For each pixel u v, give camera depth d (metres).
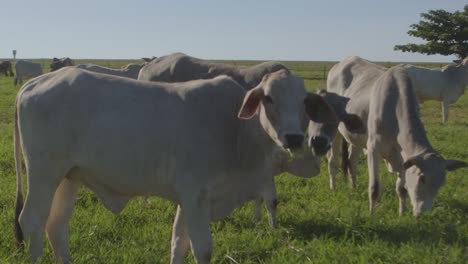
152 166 5.06
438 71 19.70
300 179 9.85
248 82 7.74
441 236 6.55
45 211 5.37
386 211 8.14
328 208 7.91
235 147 5.11
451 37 38.72
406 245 5.99
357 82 9.87
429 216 7.32
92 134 5.11
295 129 4.69
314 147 7.38
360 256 5.63
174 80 8.38
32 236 5.33
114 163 5.11
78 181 5.57
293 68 66.44
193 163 4.95
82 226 6.80
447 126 17.69
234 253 5.99
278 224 7.26
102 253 5.86
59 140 5.20
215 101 5.16
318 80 40.75
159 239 6.45
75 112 5.16
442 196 8.59
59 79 5.36
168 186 5.12
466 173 10.44
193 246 5.00
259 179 5.29
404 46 39.81
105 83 5.28
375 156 8.28
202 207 5.00
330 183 9.48
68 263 5.67
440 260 5.57
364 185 9.77
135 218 7.31
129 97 5.16
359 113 8.98
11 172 9.80
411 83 8.13
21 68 38.34
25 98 5.37
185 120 5.02
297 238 6.70
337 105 7.74
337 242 6.34
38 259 5.32
